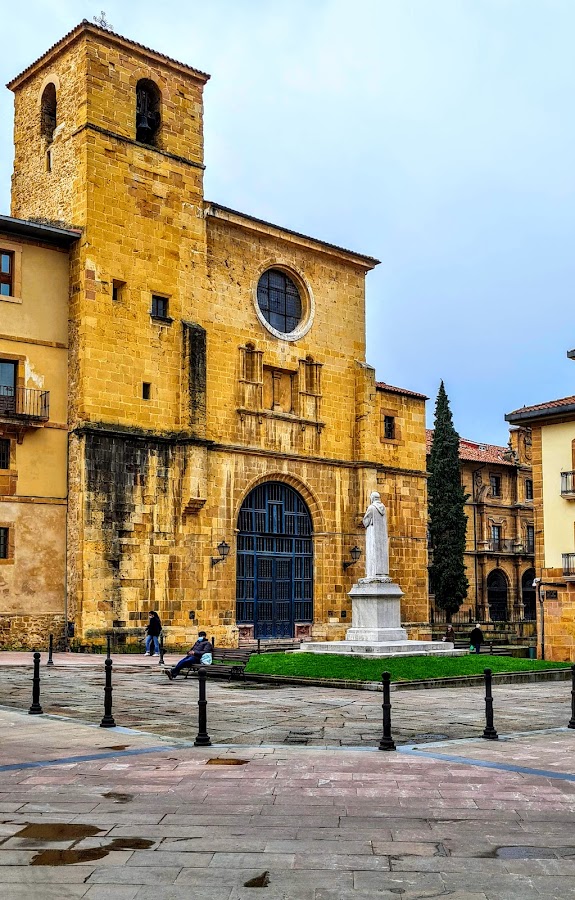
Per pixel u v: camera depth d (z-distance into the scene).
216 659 31.45
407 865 8.84
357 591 33.66
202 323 43.69
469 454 77.75
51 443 39.19
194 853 9.17
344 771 13.19
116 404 39.91
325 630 47.16
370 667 28.05
